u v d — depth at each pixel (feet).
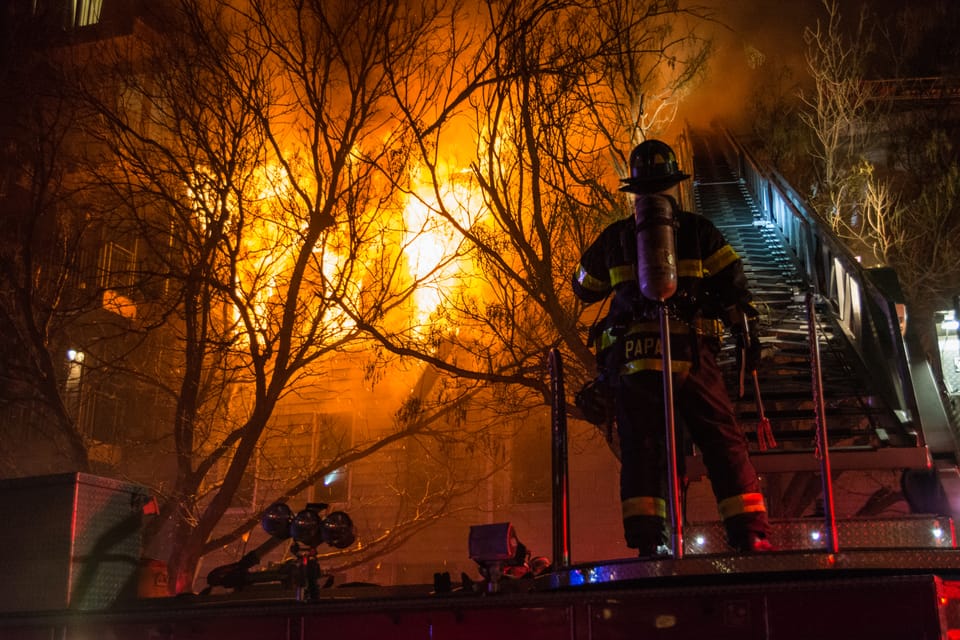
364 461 47.50
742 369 10.64
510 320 29.19
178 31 32.24
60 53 37.01
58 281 33.71
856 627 7.49
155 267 36.29
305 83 30.89
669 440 8.74
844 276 25.17
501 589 9.37
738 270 10.55
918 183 57.67
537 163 28.30
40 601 11.09
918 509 14.30
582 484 44.52
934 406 17.66
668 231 9.54
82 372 40.37
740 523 9.92
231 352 32.73
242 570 12.12
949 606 7.66
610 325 10.87
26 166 37.24
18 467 40.11
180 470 30.83
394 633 8.94
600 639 8.11
